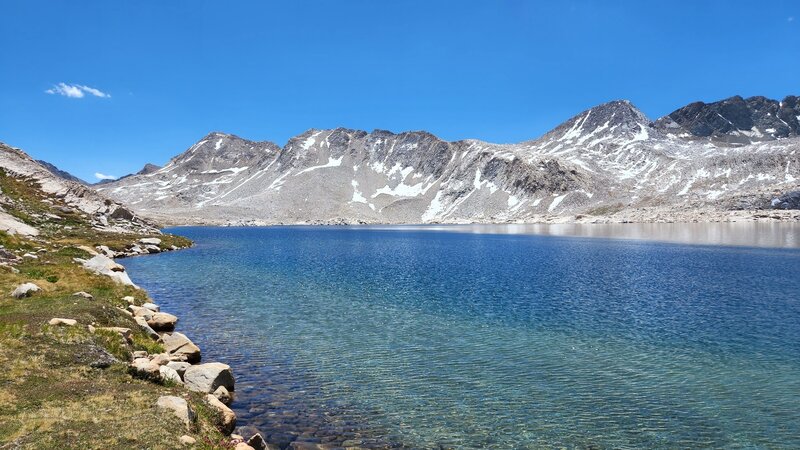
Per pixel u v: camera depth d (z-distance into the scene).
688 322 33.41
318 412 18.72
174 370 19.08
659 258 77.31
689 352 26.50
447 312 36.84
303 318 34.75
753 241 107.56
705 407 19.41
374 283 52.16
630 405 19.61
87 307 25.81
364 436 16.78
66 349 18.19
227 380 20.52
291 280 54.41
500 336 29.89
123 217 116.25
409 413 18.75
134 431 12.48
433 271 63.41
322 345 27.84
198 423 14.54
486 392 20.94
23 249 45.59
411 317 35.16
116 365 17.84
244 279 55.09
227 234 195.75
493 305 39.59
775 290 45.97
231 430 16.47
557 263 72.38
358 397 20.27
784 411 19.00
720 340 28.84
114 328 22.89
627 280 53.56
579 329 31.61
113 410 13.72
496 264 71.88
